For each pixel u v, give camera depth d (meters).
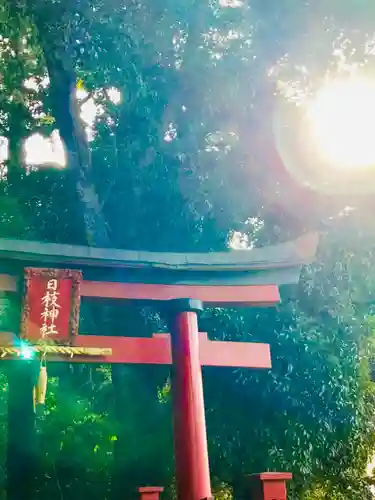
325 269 11.20
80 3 11.71
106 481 12.12
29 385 12.10
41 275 7.62
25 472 11.77
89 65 12.03
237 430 10.74
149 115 11.98
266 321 11.08
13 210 13.78
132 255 8.17
